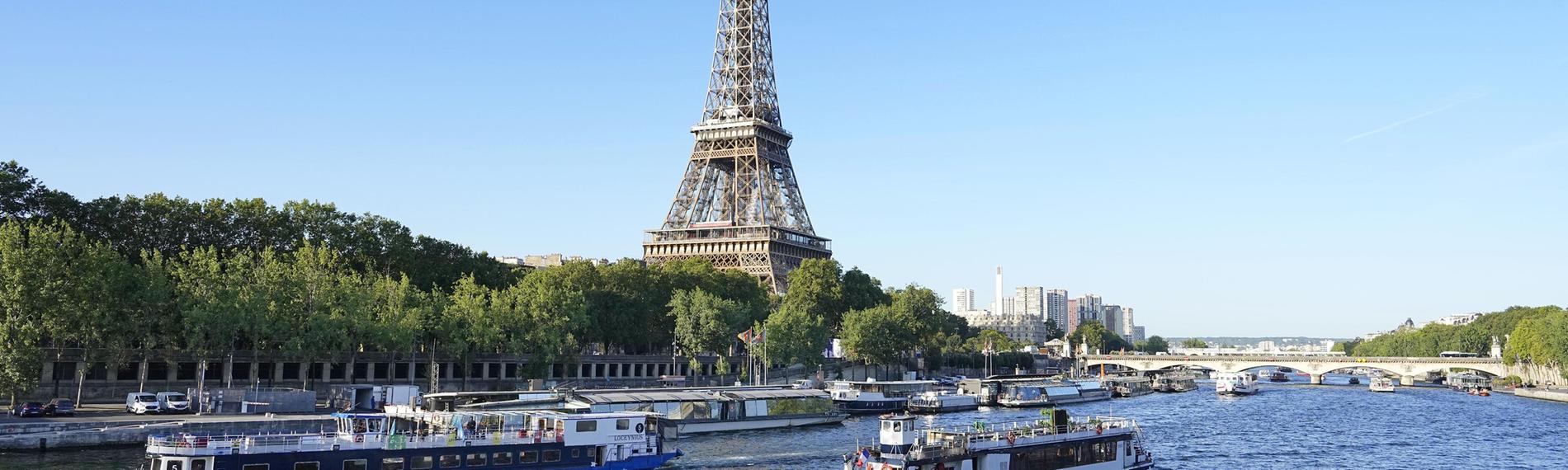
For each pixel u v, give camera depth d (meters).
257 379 153.75
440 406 131.88
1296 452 138.50
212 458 88.12
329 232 198.50
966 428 119.06
